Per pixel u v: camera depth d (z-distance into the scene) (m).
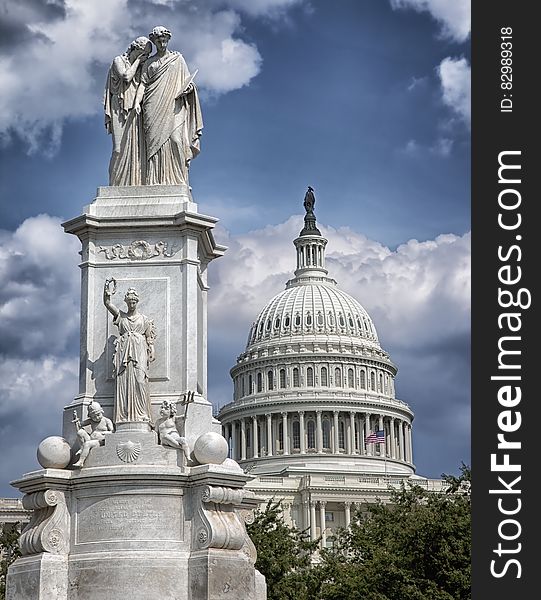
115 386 26.66
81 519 25.55
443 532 64.50
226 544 25.09
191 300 27.23
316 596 74.81
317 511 187.62
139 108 28.58
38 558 25.27
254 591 25.36
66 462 26.00
